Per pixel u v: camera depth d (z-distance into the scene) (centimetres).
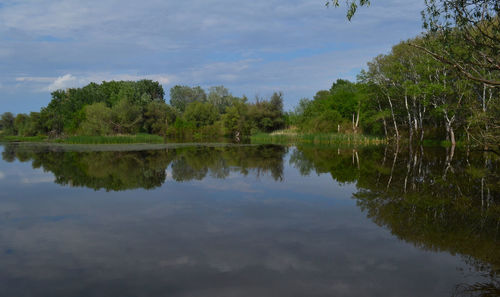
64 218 872
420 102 3900
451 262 587
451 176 1518
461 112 2744
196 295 477
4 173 1675
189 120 7225
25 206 998
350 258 605
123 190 1231
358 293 480
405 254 622
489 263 580
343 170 1727
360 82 4366
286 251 638
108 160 2267
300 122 5741
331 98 5909
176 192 1192
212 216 880
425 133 4272
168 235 733
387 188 1252
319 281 517
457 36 876
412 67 3844
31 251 649
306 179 1455
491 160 2127
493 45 862
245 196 1123
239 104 6544
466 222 820
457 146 3300
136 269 564
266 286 502
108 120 5472
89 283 516
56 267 575
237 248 655
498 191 1191
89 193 1182
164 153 2844
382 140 4356
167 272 552
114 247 664
